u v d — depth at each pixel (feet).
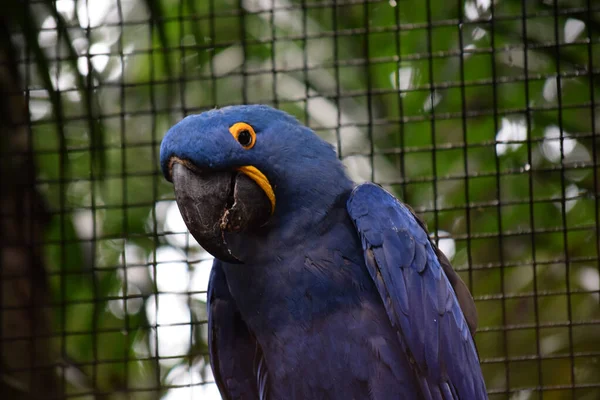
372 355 22.06
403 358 22.29
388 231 22.18
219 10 32.99
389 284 21.88
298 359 22.36
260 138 21.66
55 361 33.22
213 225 21.38
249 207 21.62
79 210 31.27
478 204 30.45
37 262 32.19
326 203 22.13
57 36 30.83
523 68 32.86
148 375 33.53
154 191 30.63
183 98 30.91
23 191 31.81
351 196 22.53
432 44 33.12
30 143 31.30
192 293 30.83
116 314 33.73
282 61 32.96
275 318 22.47
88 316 33.58
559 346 32.42
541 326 29.99
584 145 32.96
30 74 32.63
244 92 30.66
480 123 33.27
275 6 32.58
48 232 33.32
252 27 33.24
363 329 22.04
